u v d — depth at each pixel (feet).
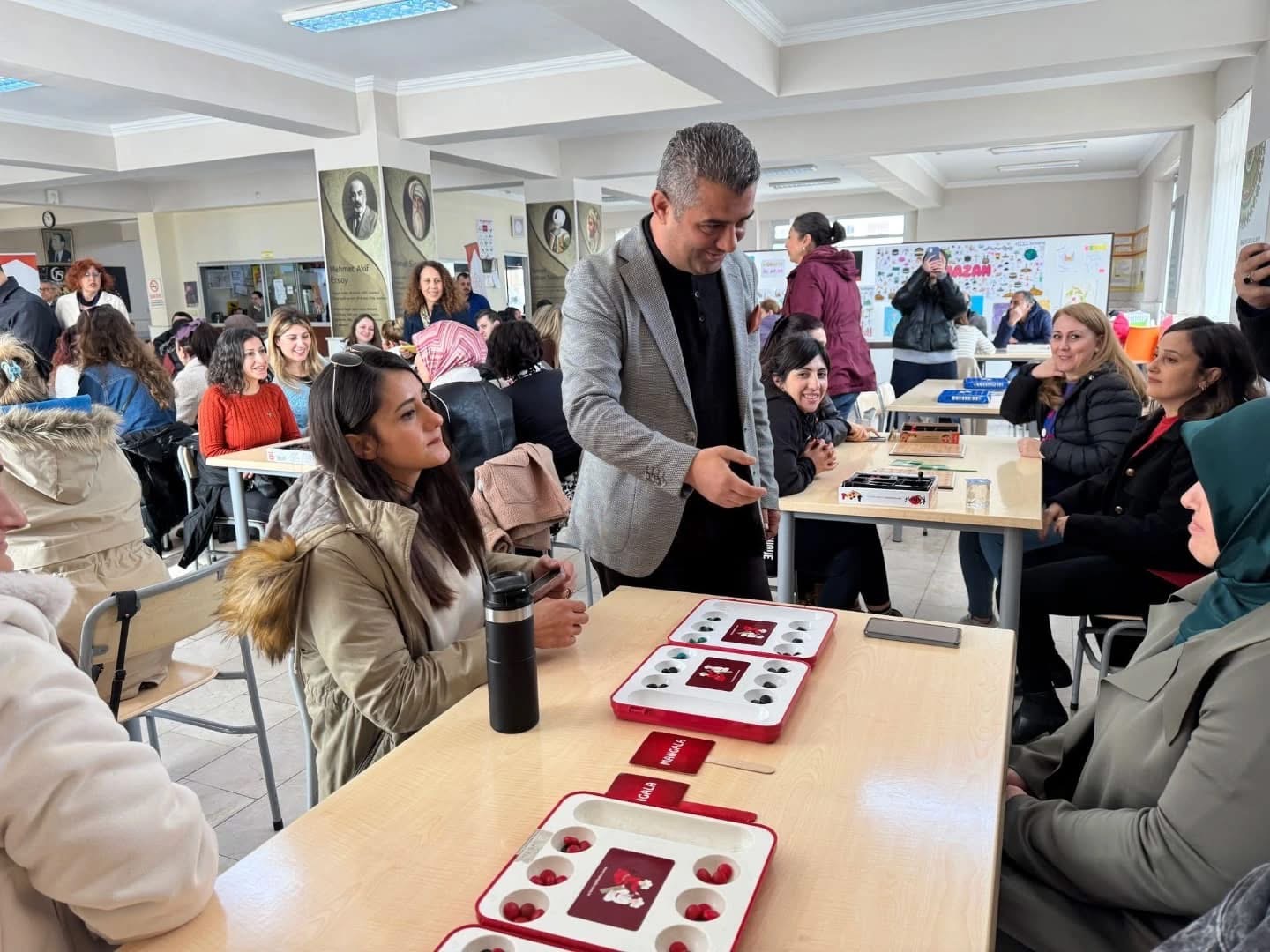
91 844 2.35
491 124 20.44
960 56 16.11
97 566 6.88
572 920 2.37
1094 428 9.21
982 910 2.48
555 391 11.11
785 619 4.59
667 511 5.40
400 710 3.98
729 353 5.73
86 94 20.20
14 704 2.31
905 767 3.24
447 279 17.74
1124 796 3.50
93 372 13.19
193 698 9.15
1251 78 16.34
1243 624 3.19
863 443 10.80
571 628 4.30
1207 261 19.67
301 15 15.40
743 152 4.66
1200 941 2.18
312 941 2.45
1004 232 41.98
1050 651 7.67
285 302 36.65
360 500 4.24
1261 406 3.42
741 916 2.37
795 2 15.56
